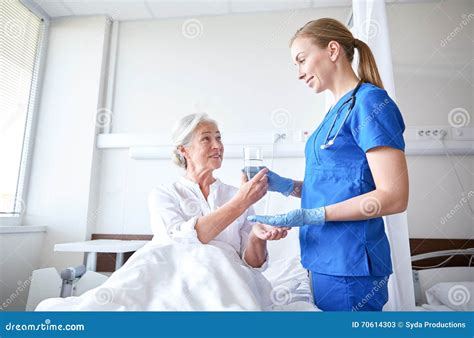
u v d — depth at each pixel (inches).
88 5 90.4
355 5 55.2
